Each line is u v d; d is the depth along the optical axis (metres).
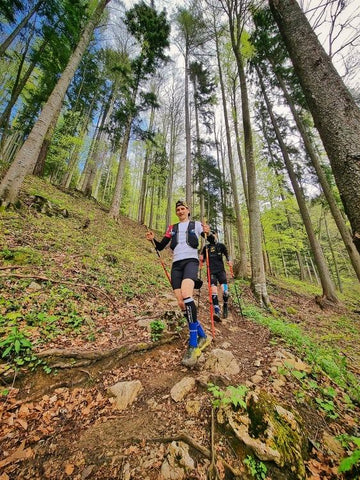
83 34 7.79
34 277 3.94
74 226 8.38
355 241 1.97
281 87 13.00
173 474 1.53
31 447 1.71
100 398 2.27
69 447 1.73
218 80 15.57
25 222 6.20
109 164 29.62
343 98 2.25
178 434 1.81
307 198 16.44
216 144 20.97
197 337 2.91
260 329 4.59
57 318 3.16
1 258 4.23
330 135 2.22
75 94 18.94
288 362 2.98
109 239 9.35
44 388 2.25
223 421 1.93
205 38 14.23
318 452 1.87
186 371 2.69
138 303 4.72
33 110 17.77
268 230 16.19
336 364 3.58
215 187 21.33
